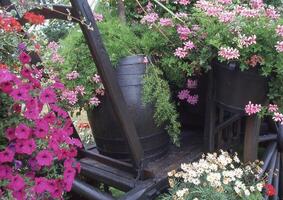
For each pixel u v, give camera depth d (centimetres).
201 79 216
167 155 207
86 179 200
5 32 134
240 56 178
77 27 216
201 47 191
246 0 205
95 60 159
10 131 121
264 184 194
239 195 178
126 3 228
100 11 224
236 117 205
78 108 192
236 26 177
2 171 119
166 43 200
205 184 177
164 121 198
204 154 201
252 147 202
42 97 129
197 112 234
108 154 199
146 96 186
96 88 187
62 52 197
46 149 128
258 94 186
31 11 165
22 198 119
